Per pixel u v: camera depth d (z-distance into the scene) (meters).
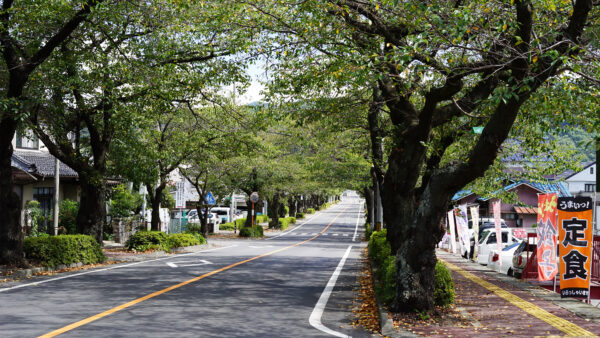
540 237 11.82
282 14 11.06
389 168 12.20
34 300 9.76
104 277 13.55
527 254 13.93
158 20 14.85
